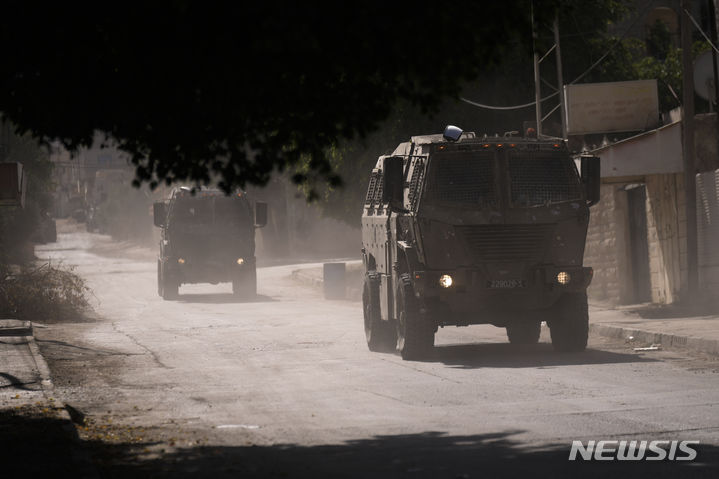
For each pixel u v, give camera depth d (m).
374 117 29.38
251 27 25.80
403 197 61.12
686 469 26.66
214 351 68.50
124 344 75.62
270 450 31.75
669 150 83.56
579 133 99.62
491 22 27.30
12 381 51.06
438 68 27.25
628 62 138.88
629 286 101.44
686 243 86.12
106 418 40.28
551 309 58.94
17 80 30.61
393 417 37.69
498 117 122.19
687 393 40.97
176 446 33.03
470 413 37.81
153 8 27.12
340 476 27.44
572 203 58.19
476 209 57.19
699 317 73.94
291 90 28.69
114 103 29.91
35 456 29.64
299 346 70.12
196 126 29.45
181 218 132.75
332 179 30.56
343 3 25.92
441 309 57.72
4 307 100.19
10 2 28.38
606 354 58.12
